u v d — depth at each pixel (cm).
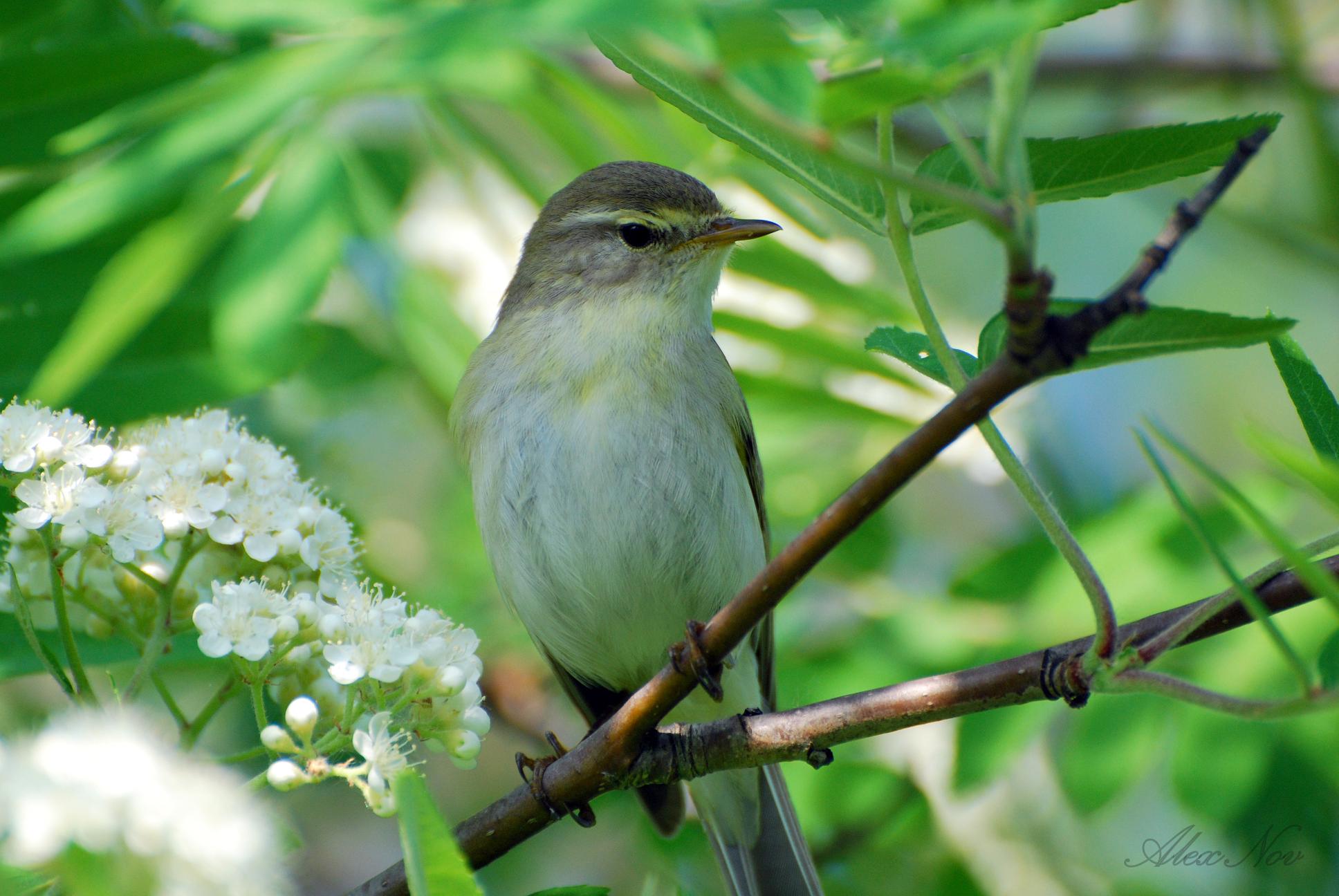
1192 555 906
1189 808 816
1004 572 961
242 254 678
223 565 670
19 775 427
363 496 1150
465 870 439
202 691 978
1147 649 491
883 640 962
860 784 985
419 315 893
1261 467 1228
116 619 667
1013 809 1082
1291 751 832
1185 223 439
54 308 775
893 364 947
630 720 629
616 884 1156
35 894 486
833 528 528
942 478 1359
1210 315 435
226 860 436
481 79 591
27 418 607
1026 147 484
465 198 1114
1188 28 1598
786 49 359
